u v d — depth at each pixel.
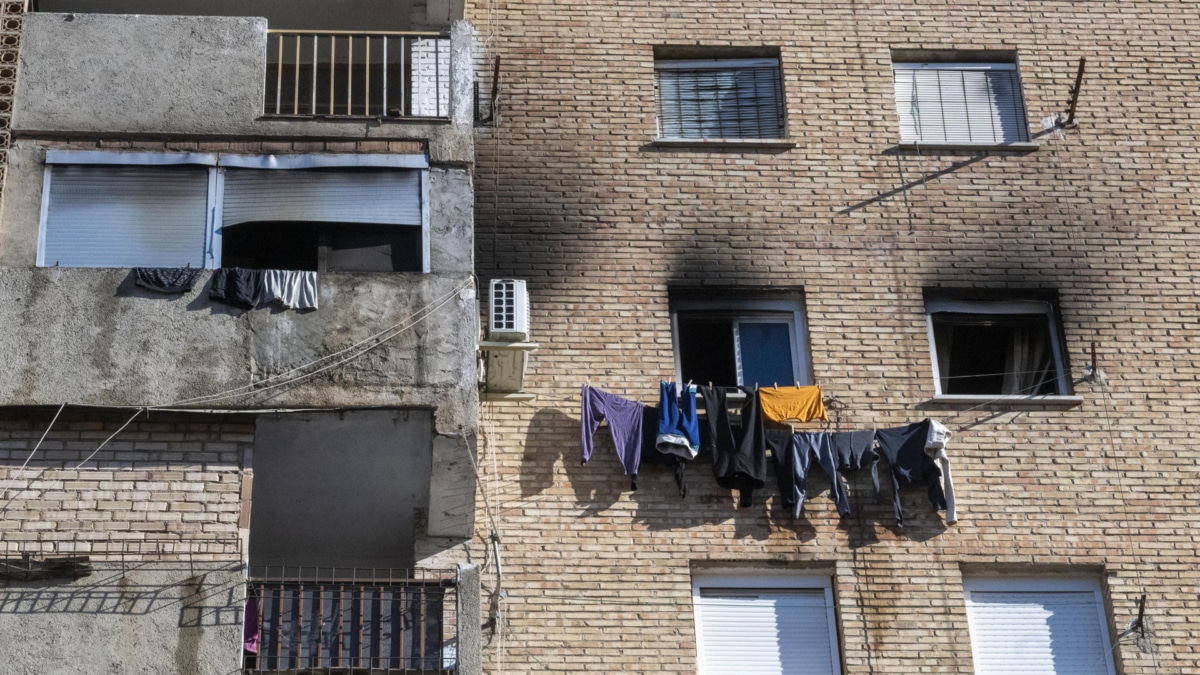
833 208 18.83
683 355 18.16
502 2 19.72
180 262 15.43
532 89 19.25
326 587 14.62
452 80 16.56
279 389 14.83
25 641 13.76
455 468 15.46
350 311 15.21
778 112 19.66
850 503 17.19
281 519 16.44
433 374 15.09
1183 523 17.34
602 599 16.56
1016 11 20.27
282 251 15.73
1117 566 17.09
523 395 17.44
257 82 16.30
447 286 15.48
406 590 14.76
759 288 18.34
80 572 14.06
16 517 14.23
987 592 17.11
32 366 14.67
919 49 19.98
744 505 17.06
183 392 14.72
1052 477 17.48
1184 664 16.67
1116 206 19.11
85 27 16.31
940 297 18.56
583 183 18.73
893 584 16.84
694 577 16.94
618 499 17.06
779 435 17.33
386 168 16.03
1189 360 18.25
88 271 15.11
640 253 18.39
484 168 18.70
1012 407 17.84
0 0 16.30
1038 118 19.64
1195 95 19.88
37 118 15.84
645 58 19.61
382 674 14.34
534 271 18.19
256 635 14.55
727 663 16.58
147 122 15.96
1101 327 18.42
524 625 16.38
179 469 14.58
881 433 17.38
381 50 19.02
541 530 16.86
